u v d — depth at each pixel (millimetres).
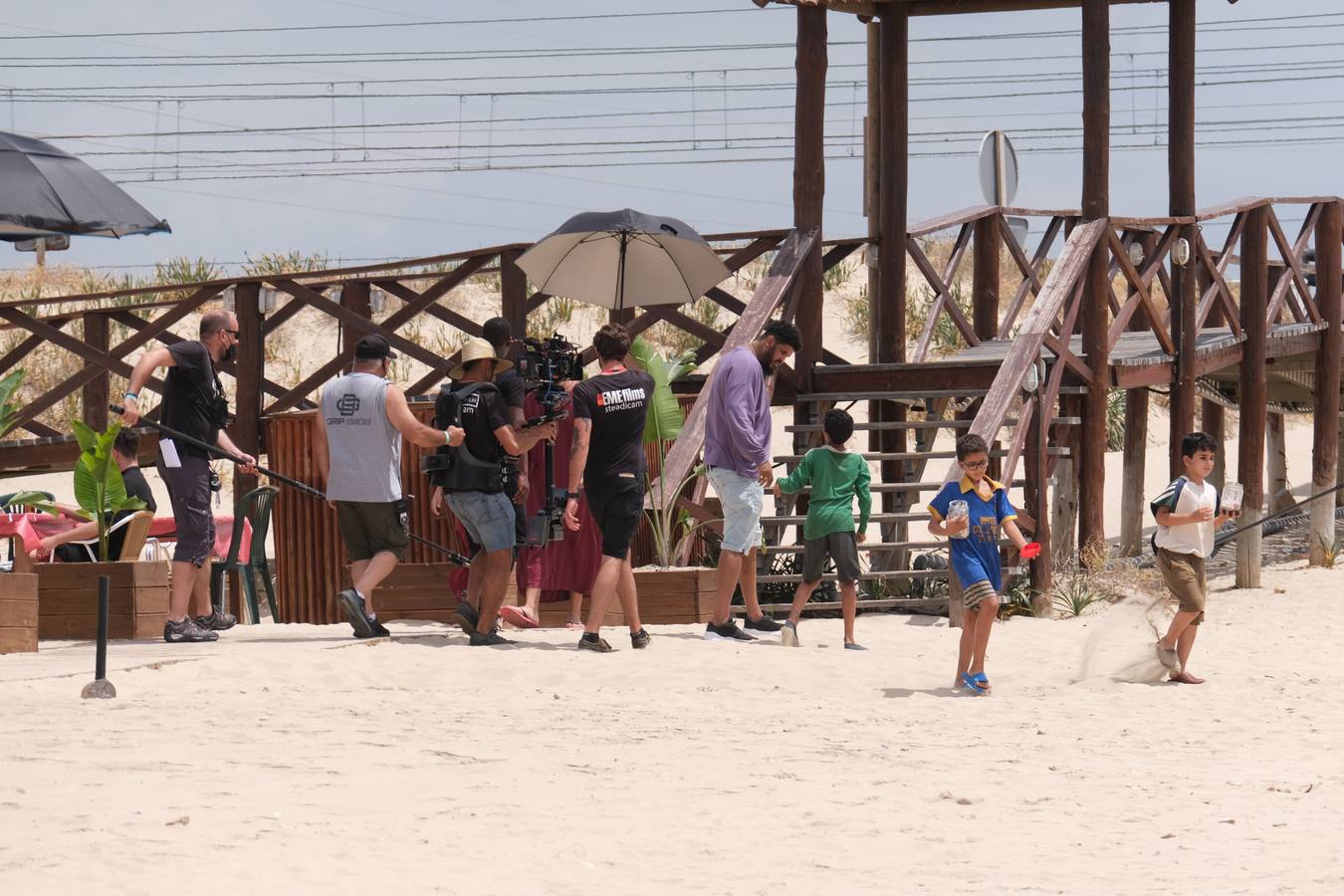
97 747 24391
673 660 35031
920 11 56875
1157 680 34938
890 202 56969
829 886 16750
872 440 58188
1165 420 117000
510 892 16422
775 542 52094
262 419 56250
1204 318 60000
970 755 25359
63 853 17406
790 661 35812
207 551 37375
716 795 21812
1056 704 31219
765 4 53375
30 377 122062
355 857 17812
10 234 29500
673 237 45094
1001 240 64875
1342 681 35000
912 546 49938
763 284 51969
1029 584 47812
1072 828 19766
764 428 38875
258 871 16953
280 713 28031
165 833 18516
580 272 48062
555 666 33656
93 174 28469
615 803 21188
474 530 36312
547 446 36875
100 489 41219
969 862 17891
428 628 40844
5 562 43812
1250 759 25188
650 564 48938
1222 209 58375
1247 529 58719
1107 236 52281
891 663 36438
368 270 55406
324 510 53375
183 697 29500
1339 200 66188
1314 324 65625
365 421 36438
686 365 52156
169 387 37031
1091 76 51812
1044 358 51969
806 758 24906
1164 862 17781
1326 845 18531
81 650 35281
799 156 53688
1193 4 56812
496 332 36844
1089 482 52906
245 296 56812
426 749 25062
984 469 33031
